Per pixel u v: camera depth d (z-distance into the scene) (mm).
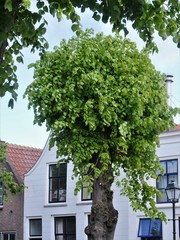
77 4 7270
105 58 14062
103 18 7305
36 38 8414
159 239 20344
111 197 14336
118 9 6910
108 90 13805
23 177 25281
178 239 19828
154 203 14797
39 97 14359
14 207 24750
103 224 14094
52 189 23734
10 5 5980
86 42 14328
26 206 24297
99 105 13461
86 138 13969
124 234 21141
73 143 13969
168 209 20281
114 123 13719
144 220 20828
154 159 15461
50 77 14312
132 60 14266
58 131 14375
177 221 20031
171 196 14438
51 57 14469
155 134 14570
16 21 7254
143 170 14727
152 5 7762
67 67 14109
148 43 8320
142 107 13750
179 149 20438
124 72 13953
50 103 14273
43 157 24234
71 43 14492
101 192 14188
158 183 20750
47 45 8734
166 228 20156
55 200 23547
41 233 23797
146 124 13930
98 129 14148
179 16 8188
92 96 14008
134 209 15156
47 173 23969
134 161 14359
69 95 13969
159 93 14727
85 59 13945
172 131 20594
